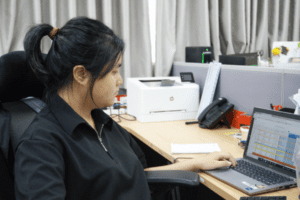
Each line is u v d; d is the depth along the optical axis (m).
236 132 1.56
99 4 2.36
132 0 2.44
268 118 1.09
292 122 0.99
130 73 2.54
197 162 1.04
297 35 3.15
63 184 0.66
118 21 2.41
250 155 1.12
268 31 3.08
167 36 2.54
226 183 0.93
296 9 3.08
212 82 1.84
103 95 0.77
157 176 0.96
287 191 0.87
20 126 0.84
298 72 1.29
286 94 1.36
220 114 1.63
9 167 0.73
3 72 0.88
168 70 2.55
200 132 1.58
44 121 0.73
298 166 0.85
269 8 3.02
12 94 0.91
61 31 0.74
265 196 0.80
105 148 0.81
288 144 0.99
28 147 0.66
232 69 1.70
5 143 0.74
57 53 0.72
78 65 0.72
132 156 0.89
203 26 2.66
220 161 1.04
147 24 2.44
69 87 0.75
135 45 2.50
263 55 3.01
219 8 2.79
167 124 1.77
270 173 0.98
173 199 1.49
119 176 0.78
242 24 2.80
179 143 1.38
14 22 2.05
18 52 0.92
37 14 2.09
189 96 1.89
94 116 0.88
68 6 2.19
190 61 2.35
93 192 0.74
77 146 0.73
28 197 0.59
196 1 2.67
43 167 0.63
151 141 1.42
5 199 0.69
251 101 1.57
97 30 0.72
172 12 2.53
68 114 0.75
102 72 0.74
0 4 2.01
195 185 0.92
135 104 1.88
